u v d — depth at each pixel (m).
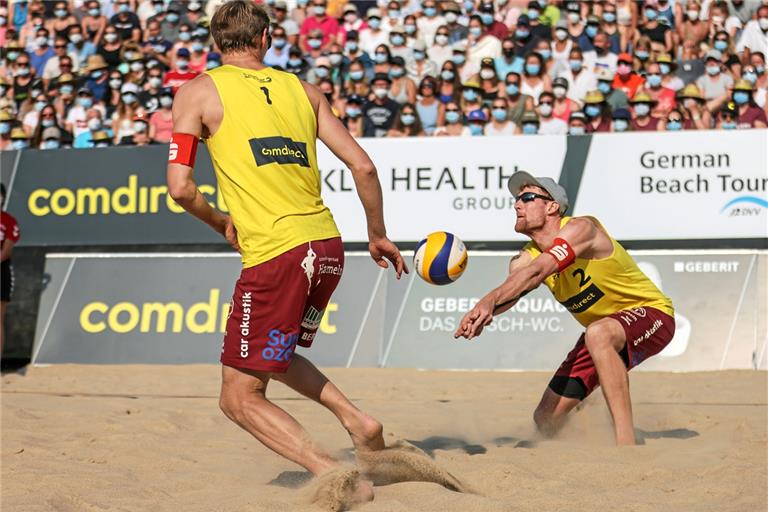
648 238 17.33
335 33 22.97
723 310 17.08
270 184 6.39
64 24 24.17
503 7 22.61
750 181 17.16
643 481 7.25
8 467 7.71
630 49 21.53
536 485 6.95
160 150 18.55
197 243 18.31
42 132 22.53
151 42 23.47
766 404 12.71
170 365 17.94
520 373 16.84
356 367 17.52
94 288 18.67
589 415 10.74
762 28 21.80
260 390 6.48
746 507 6.23
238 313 6.37
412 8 22.75
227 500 6.52
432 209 17.78
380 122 20.80
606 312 9.25
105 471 7.67
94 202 18.66
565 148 17.53
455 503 6.11
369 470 6.82
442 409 12.32
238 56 6.83
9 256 17.30
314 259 6.35
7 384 15.41
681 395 13.79
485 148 17.70
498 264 17.72
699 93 20.33
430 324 17.62
